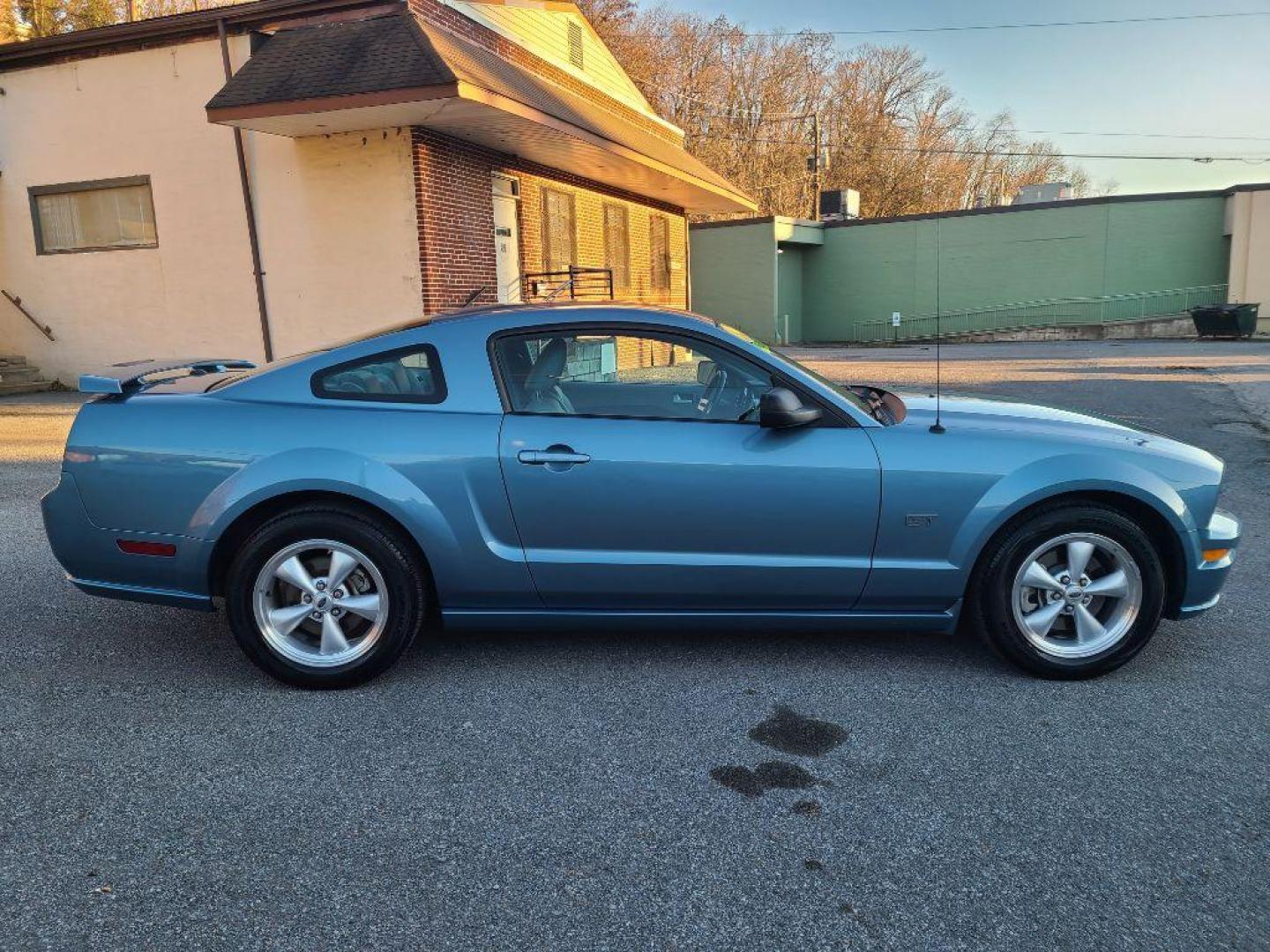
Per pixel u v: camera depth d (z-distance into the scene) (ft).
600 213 58.44
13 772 10.21
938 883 8.26
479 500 12.04
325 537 12.00
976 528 12.05
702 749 10.73
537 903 8.02
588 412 12.69
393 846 8.84
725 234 112.78
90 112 44.14
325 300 41.88
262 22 40.34
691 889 8.20
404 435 12.08
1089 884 8.23
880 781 10.00
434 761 10.47
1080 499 12.26
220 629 14.73
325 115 35.76
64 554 12.46
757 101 170.71
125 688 12.46
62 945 7.46
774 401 11.70
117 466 12.17
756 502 11.99
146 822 9.23
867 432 12.25
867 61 181.98
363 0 38.68
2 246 47.11
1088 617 12.37
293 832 9.07
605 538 12.13
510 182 47.29
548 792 9.81
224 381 13.62
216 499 11.94
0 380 45.55
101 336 46.16
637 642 14.07
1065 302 110.11
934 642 14.08
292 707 11.87
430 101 33.53
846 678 12.71
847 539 12.12
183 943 7.50
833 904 7.98
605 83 63.67
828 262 121.60
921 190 181.57
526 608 12.56
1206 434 32.48
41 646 14.01
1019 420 12.84
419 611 12.36
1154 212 105.19
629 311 12.84
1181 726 11.21
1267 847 8.75
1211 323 93.50
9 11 86.43
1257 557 18.31
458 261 42.47
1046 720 11.39
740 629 12.75
